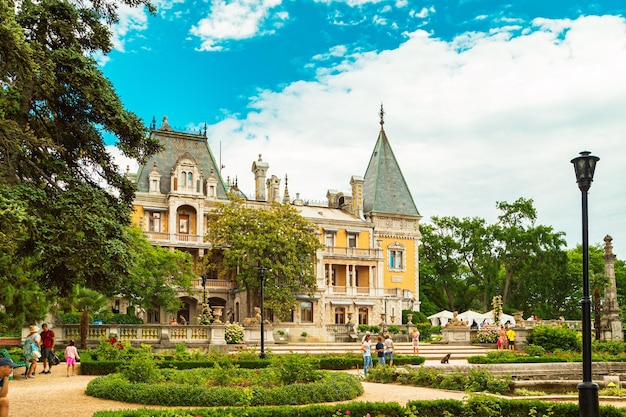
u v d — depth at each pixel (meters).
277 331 62.91
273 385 22.72
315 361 26.39
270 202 86.31
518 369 30.11
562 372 31.14
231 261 68.75
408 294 91.94
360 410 17.53
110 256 21.42
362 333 66.31
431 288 104.94
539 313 96.38
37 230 19.77
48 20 22.70
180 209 78.00
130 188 25.61
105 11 24.84
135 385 21.03
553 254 97.25
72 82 22.67
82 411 18.66
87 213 20.83
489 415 18.11
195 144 82.50
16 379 27.05
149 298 60.78
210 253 71.06
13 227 17.47
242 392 20.33
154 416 15.86
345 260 86.56
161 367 30.25
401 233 94.19
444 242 104.38
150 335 39.75
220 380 22.86
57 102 23.56
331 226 88.69
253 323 48.69
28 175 21.77
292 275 69.12
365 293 86.75
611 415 17.53
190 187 78.00
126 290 59.16
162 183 77.81
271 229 69.75
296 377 23.06
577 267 102.06
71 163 24.19
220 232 69.88
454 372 27.30
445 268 105.44
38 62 20.84
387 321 87.00
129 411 16.34
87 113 24.02
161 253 62.00
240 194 92.62
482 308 112.19
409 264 94.25
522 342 51.34
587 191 16.89
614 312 60.00
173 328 40.28
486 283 101.44
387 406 17.75
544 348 49.38
